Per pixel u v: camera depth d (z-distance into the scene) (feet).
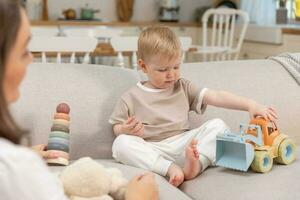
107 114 5.65
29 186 2.56
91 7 16.70
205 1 18.08
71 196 3.80
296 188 4.37
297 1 14.93
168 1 17.02
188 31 17.19
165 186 4.53
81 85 5.70
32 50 7.92
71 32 11.19
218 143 4.90
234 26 15.71
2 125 2.52
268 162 4.78
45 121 5.40
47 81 5.63
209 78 6.22
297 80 6.54
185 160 5.00
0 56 2.47
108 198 3.83
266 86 6.34
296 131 6.34
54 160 4.84
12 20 2.49
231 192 4.40
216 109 6.00
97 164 3.98
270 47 14.55
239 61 6.70
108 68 6.07
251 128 4.99
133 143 5.18
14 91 2.64
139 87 5.64
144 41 5.49
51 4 16.15
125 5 16.83
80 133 5.50
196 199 4.58
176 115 5.56
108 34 11.62
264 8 15.83
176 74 5.53
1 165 2.52
